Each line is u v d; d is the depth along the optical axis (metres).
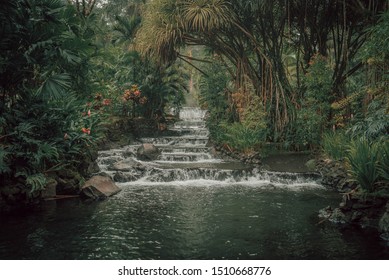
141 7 17.88
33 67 8.88
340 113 12.32
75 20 10.27
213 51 16.45
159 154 13.84
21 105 8.49
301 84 14.60
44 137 8.84
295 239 6.06
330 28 14.09
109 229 6.55
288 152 13.61
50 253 5.41
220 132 14.88
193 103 31.75
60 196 8.95
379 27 8.83
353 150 7.52
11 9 7.66
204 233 6.37
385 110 8.03
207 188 10.18
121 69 18.27
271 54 14.26
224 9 13.41
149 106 18.75
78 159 10.12
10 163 8.01
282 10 13.94
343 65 13.19
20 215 7.35
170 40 13.87
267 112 14.00
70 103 9.35
